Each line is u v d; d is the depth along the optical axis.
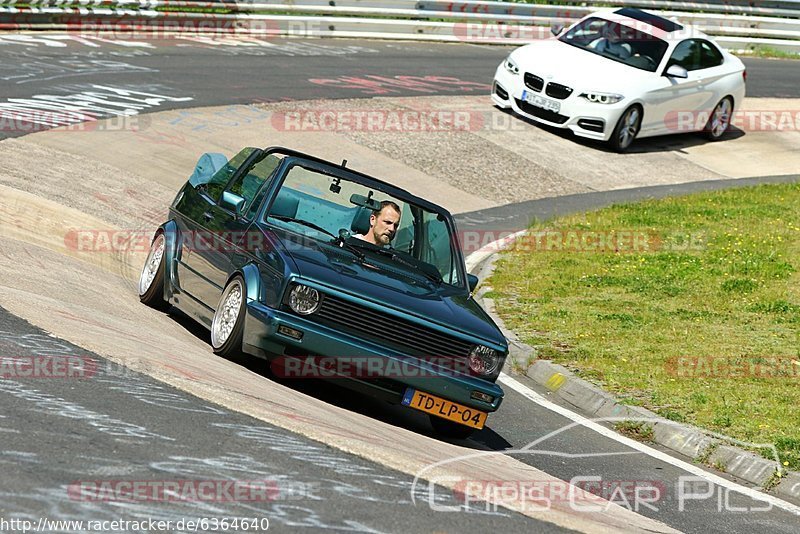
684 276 28.86
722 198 38.31
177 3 51.56
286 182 18.50
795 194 39.41
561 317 25.17
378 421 16.38
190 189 20.97
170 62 45.28
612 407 19.86
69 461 10.56
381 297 16.38
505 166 40.19
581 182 40.34
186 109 38.31
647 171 43.06
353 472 12.11
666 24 47.28
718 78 47.62
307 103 42.12
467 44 61.22
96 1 48.78
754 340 24.05
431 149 40.06
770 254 31.20
